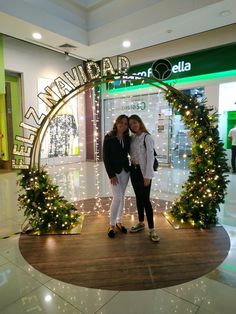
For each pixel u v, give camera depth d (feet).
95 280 6.33
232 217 10.58
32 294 5.82
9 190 15.69
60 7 16.99
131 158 8.63
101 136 27.86
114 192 8.65
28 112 9.21
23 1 14.80
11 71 21.26
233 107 20.04
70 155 27.30
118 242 8.42
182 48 20.81
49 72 24.07
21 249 7.97
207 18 15.34
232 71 19.10
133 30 16.90
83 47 19.95
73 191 15.60
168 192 15.17
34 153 9.59
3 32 16.76
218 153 9.69
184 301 5.56
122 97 26.11
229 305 5.43
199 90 21.38
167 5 15.25
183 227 9.54
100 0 17.13
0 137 22.94
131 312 5.24
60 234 9.05
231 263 7.06
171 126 23.44
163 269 6.80
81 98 27.81
